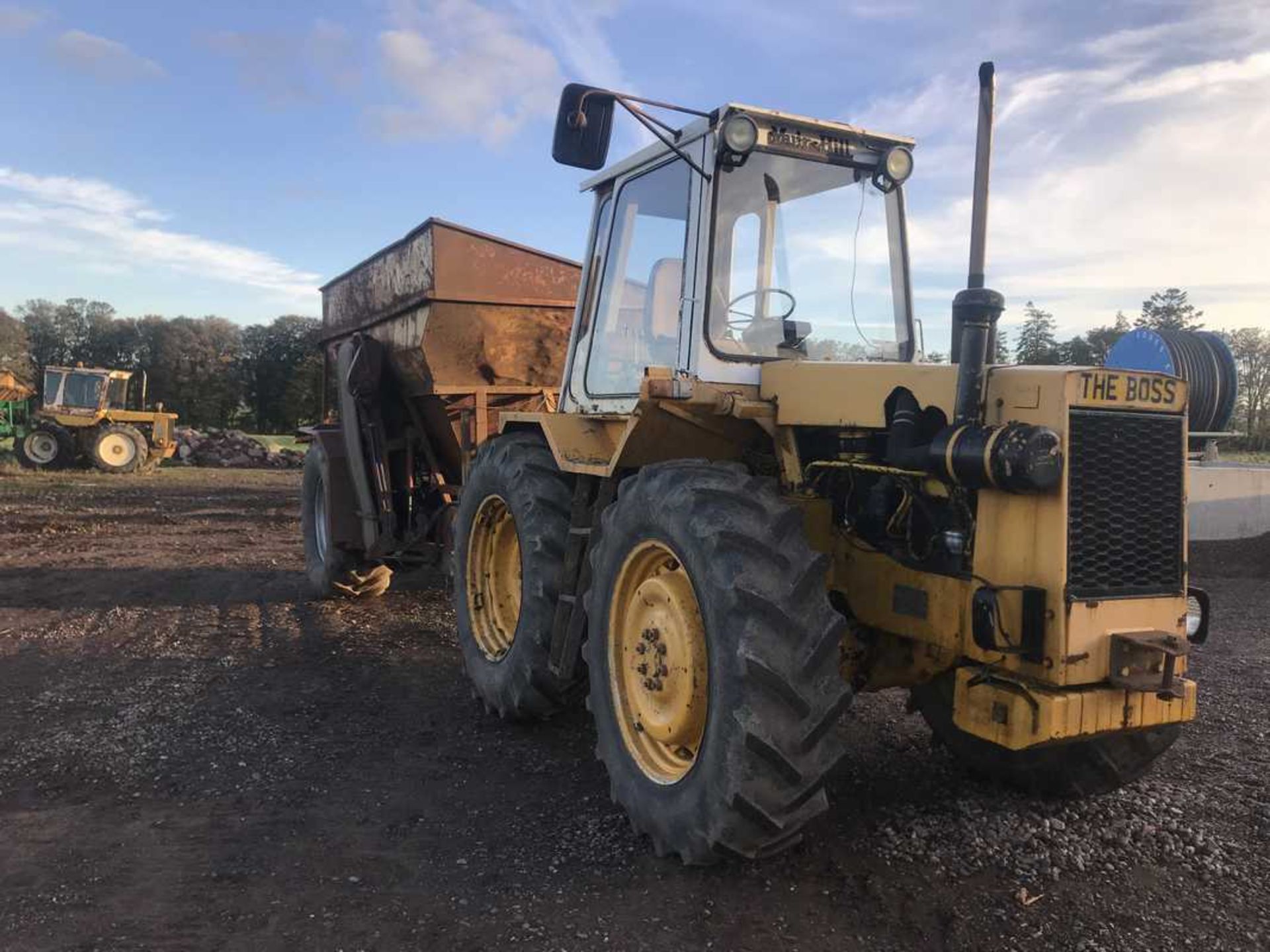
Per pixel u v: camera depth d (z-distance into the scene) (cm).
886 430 332
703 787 303
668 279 416
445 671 598
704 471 337
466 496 535
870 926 289
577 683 461
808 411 353
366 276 777
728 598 294
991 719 295
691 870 324
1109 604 288
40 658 619
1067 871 323
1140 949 276
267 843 352
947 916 294
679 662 327
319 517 859
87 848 347
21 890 315
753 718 287
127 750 448
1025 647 286
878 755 436
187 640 672
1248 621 751
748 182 391
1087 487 286
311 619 742
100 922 295
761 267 394
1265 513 1101
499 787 407
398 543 757
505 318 679
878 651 356
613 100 367
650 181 439
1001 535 295
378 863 335
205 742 461
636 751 351
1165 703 296
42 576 927
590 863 333
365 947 280
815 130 399
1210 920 292
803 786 293
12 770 422
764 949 276
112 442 2355
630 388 441
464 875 325
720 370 377
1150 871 323
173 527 1342
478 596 530
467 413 682
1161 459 300
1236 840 346
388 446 753
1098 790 368
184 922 295
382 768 429
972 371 293
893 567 336
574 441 448
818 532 357
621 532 360
